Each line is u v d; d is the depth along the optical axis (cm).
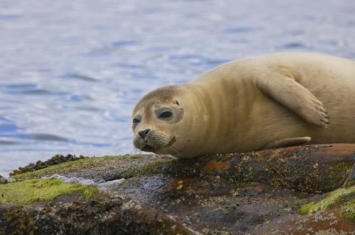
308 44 6462
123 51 6481
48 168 2912
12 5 8894
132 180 2648
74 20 7969
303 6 8506
